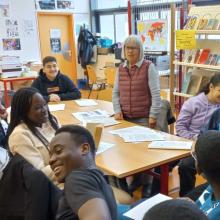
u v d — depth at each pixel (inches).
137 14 295.7
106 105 144.8
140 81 121.6
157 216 25.4
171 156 83.9
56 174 46.0
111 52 320.8
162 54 219.8
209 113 106.7
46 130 79.3
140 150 88.9
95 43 337.1
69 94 158.2
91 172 43.6
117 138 99.5
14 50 295.6
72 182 41.2
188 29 148.4
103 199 39.6
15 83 246.5
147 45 214.4
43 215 51.8
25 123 75.9
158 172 102.1
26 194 52.9
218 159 44.6
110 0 339.9
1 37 286.2
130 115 125.6
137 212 62.1
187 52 155.2
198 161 47.5
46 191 52.4
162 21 205.0
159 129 120.8
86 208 37.9
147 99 123.5
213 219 44.8
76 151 45.9
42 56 322.3
